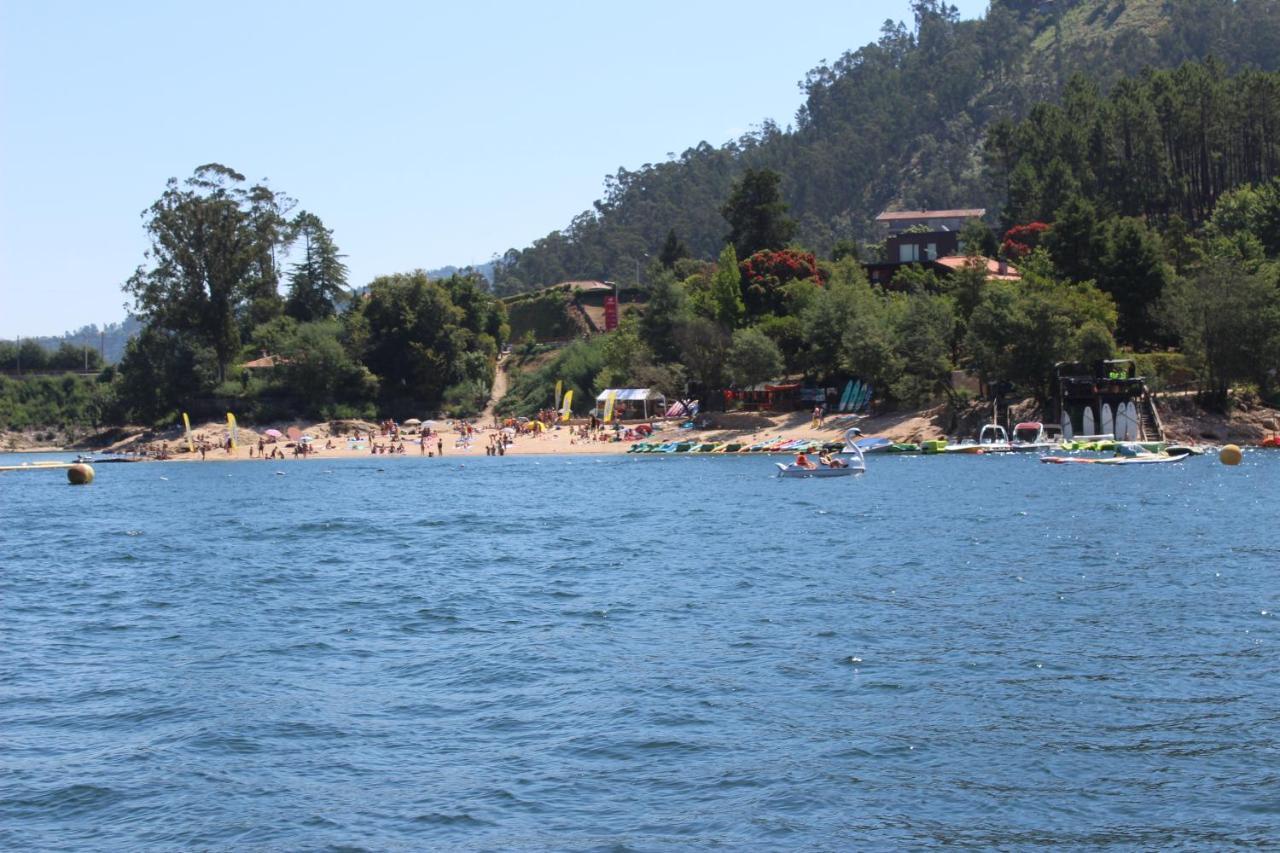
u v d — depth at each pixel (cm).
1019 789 2645
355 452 16362
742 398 15938
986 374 13350
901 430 13662
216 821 2577
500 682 3591
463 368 19412
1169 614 4297
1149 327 14238
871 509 7969
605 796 2650
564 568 5834
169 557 6638
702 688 3456
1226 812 2502
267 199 19188
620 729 3094
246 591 5416
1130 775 2706
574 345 19600
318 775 2828
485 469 13200
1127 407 12431
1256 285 12412
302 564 6234
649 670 3681
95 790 2767
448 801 2647
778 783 2703
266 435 17200
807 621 4350
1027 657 3728
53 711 3416
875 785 2683
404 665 3869
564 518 8088
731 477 11050
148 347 18612
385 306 19262
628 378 17300
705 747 2941
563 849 2395
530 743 3006
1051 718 3108
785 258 18075
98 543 7381
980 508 7794
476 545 6806
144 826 2562
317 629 4509
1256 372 12488
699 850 2381
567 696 3409
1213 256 14912
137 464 16162
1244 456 11462
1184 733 2962
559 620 4528
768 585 5153
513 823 2523
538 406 18575
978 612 4425
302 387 18250
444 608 4850
